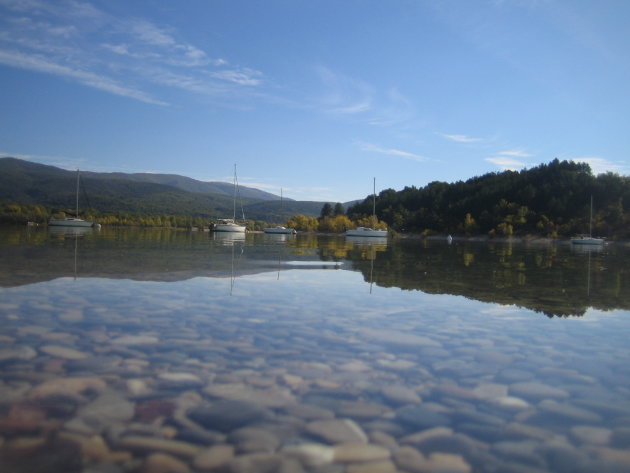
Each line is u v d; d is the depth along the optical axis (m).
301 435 2.80
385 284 10.07
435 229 92.38
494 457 2.61
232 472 2.35
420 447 2.70
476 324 6.05
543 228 75.31
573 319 6.51
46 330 4.99
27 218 75.88
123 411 3.04
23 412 2.96
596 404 3.41
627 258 25.94
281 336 5.13
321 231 101.50
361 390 3.57
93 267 11.48
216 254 18.58
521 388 3.71
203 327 5.42
